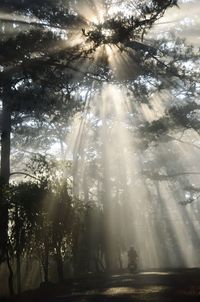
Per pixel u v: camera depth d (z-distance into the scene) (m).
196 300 14.73
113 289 19.30
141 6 17.86
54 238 22.17
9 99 23.73
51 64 19.78
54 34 19.41
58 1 22.47
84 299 16.33
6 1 23.69
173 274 26.61
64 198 22.23
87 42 18.47
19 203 20.14
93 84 27.95
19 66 19.77
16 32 22.03
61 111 27.66
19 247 20.23
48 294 18.81
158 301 14.78
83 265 35.47
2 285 25.80
